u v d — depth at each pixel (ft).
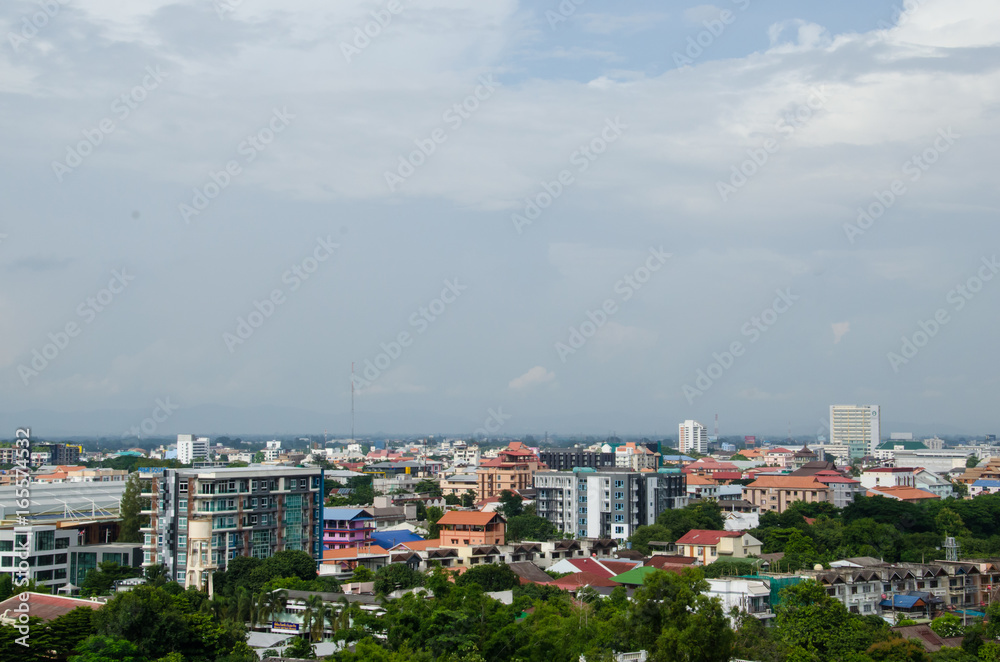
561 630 325.21
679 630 271.69
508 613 360.89
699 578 283.18
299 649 379.96
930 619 462.60
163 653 331.98
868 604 475.72
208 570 522.88
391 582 483.10
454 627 343.46
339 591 477.77
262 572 501.56
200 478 538.06
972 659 357.00
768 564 518.37
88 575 517.55
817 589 389.19
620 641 311.27
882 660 348.79
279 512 570.46
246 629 423.23
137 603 336.29
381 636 372.17
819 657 358.02
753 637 352.49
